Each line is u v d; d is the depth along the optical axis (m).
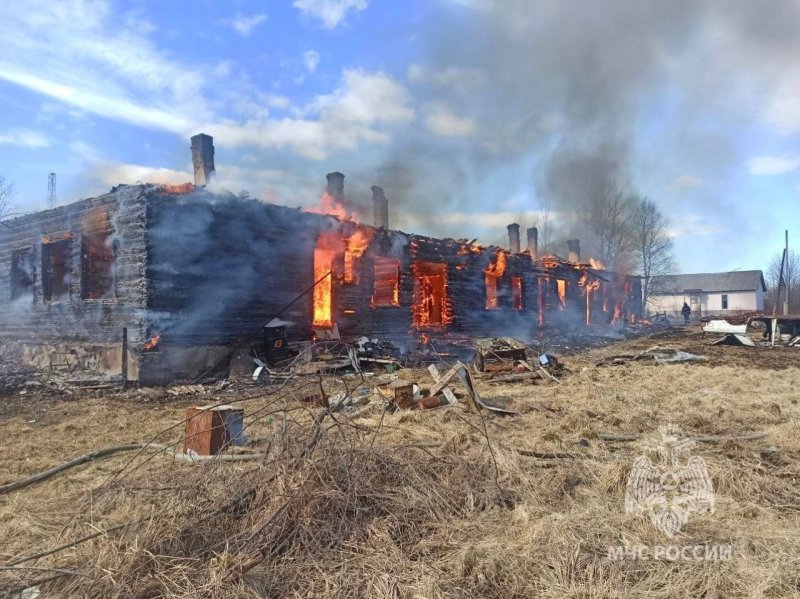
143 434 7.46
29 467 5.80
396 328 19.41
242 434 6.19
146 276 12.73
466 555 3.39
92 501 4.29
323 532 3.69
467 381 8.71
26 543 3.84
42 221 16.23
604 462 5.45
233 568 3.19
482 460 5.14
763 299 70.19
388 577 3.19
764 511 4.27
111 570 3.24
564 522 3.86
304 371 12.72
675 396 9.92
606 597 3.08
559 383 11.74
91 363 14.02
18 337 17.00
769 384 11.38
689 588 3.16
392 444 5.87
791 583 3.19
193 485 4.30
